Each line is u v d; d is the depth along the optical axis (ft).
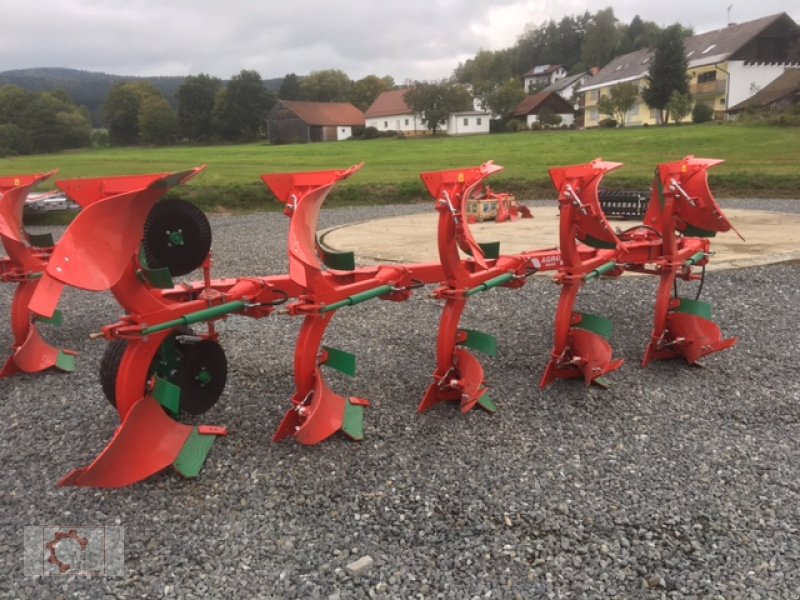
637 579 9.22
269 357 18.43
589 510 10.89
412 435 13.64
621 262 17.12
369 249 35.58
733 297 23.80
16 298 17.51
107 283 9.50
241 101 253.65
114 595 8.95
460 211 13.93
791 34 181.06
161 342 11.68
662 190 17.38
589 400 15.46
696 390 16.07
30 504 11.17
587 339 16.05
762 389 16.03
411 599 8.86
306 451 12.86
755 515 10.73
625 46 380.17
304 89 332.80
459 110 212.23
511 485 11.68
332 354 13.65
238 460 12.52
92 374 17.65
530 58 430.20
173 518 10.71
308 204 12.66
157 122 247.09
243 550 9.92
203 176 83.87
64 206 58.59
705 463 12.47
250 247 40.27
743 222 43.75
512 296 24.58
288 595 8.94
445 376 14.76
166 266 12.36
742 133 113.50
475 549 9.92
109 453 10.70
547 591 8.99
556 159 96.78
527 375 17.08
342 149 141.90
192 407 13.88
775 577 9.23
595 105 214.07
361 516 10.79
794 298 23.52
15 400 15.83
